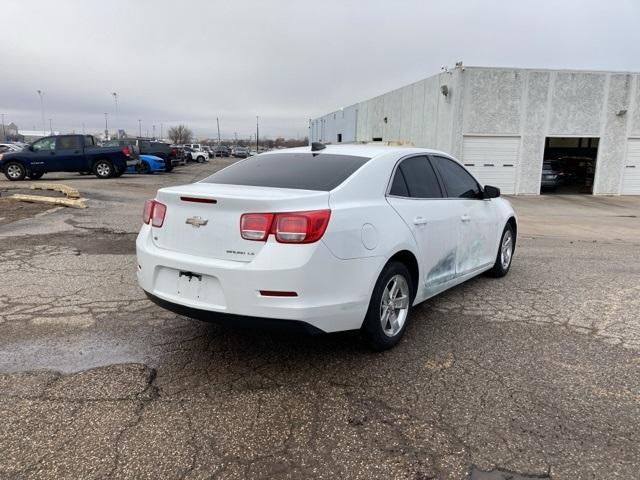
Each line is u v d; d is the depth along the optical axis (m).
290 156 4.45
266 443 2.77
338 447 2.74
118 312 4.80
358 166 3.99
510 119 20.95
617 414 3.12
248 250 3.28
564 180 25.34
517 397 3.31
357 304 3.56
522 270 6.89
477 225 5.38
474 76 20.55
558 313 5.01
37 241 8.13
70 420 2.95
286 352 3.96
